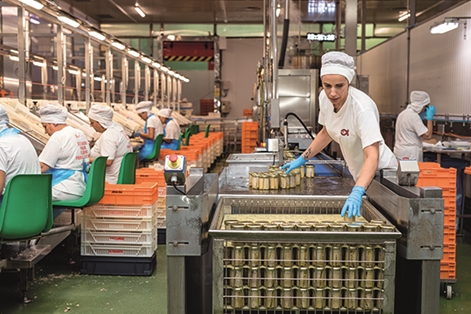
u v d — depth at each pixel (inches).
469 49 238.8
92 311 122.6
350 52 237.5
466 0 241.3
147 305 126.6
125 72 363.6
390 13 455.8
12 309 123.3
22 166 127.0
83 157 156.8
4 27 369.7
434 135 286.8
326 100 93.7
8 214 113.3
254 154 170.9
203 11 584.4
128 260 149.5
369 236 69.4
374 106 86.8
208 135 460.8
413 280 79.6
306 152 106.7
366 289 72.6
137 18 631.2
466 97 241.6
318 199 101.2
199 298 88.2
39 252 129.7
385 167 96.7
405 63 345.4
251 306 73.8
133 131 301.3
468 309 126.2
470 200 239.5
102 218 148.9
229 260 72.8
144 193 148.0
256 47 666.2
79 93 306.2
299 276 73.4
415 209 71.1
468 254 174.1
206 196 76.5
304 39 443.5
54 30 460.8
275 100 168.6
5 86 289.1
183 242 72.9
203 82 688.4
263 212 102.2
